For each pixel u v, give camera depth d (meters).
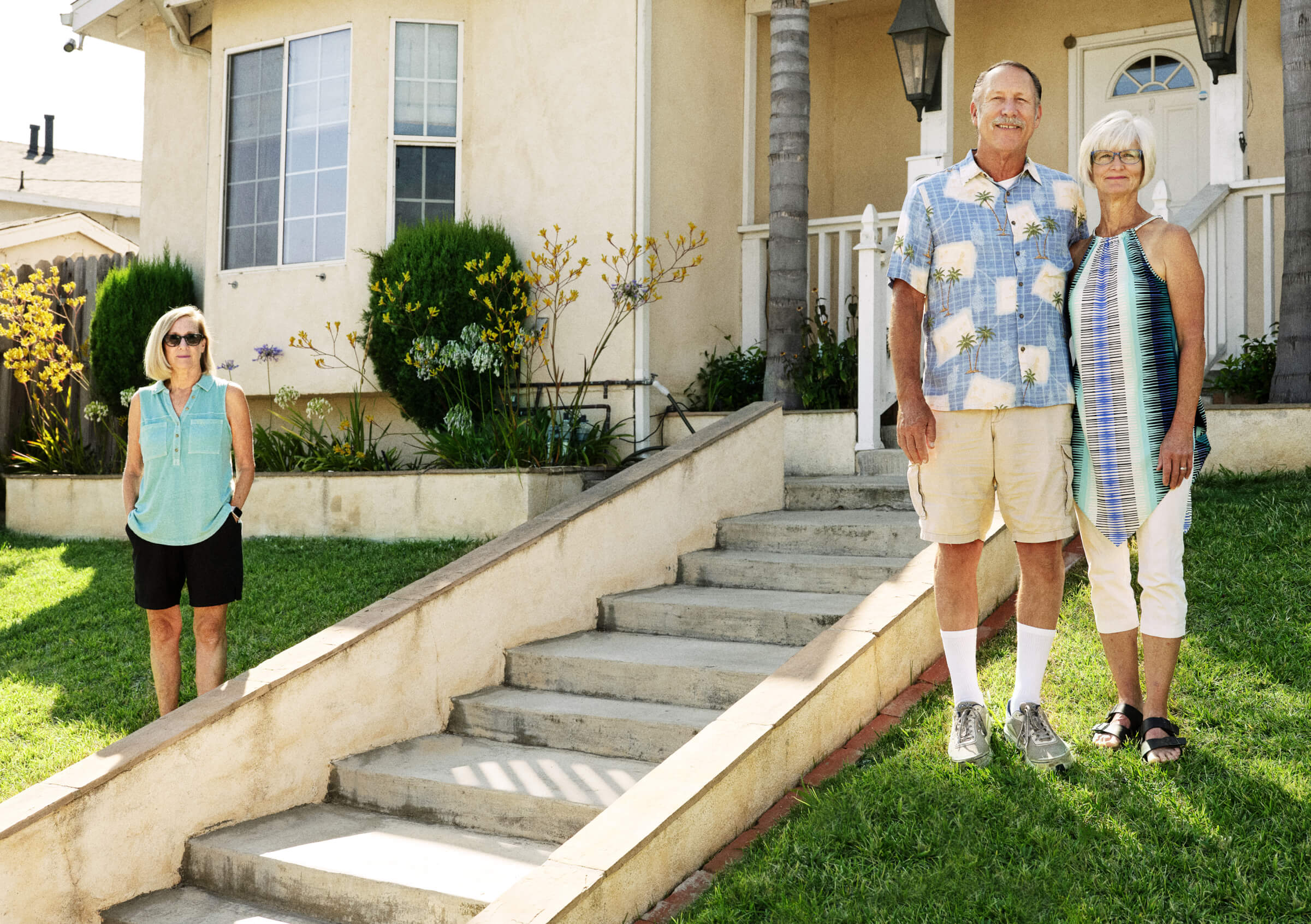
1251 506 5.27
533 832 3.86
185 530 4.44
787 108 7.38
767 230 8.47
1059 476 3.46
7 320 10.52
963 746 3.51
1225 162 7.16
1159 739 3.40
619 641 5.18
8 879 3.37
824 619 4.85
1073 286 3.56
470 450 7.31
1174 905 2.74
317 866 3.60
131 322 9.38
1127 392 3.45
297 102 8.80
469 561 5.02
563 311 7.90
